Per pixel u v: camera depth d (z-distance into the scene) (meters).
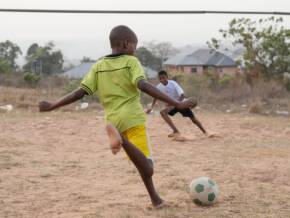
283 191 5.84
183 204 5.23
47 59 58.41
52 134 11.31
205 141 10.36
